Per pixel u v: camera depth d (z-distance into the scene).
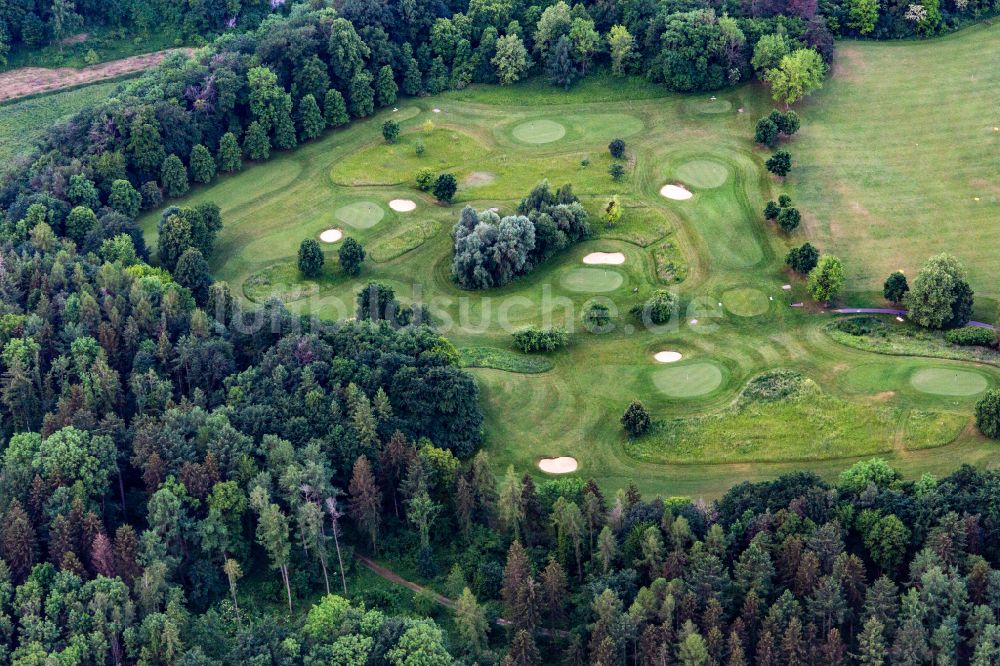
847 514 159.75
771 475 178.38
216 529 160.38
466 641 153.25
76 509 158.00
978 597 147.50
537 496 168.38
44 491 163.12
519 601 152.88
